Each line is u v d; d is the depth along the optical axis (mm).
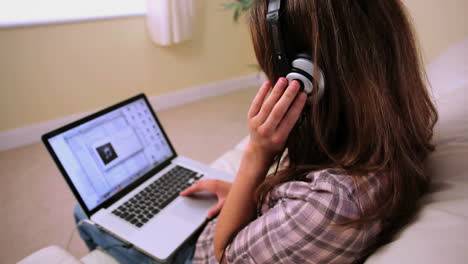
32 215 1427
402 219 421
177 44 2529
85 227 807
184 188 839
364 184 396
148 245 662
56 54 1988
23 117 1989
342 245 387
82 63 2113
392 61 409
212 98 2898
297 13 400
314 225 380
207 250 618
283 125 436
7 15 1814
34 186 1626
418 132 460
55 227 1363
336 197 375
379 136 405
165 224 714
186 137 2164
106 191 787
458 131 576
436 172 499
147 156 915
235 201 531
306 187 413
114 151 836
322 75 399
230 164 1074
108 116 853
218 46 2803
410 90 432
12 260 1205
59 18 1925
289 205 414
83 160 761
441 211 393
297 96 418
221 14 2695
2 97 1882
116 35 2199
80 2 2031
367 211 381
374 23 389
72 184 724
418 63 455
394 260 353
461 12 1279
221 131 2254
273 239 417
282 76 448
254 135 466
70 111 2168
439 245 336
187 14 2385
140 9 2270
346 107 415
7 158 1871
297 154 508
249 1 1954
